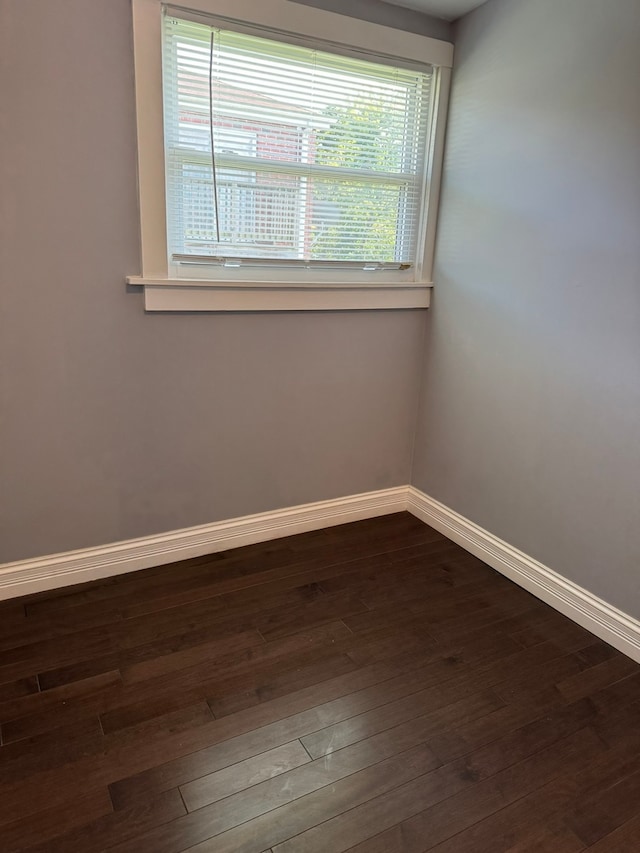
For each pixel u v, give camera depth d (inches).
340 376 105.0
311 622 83.7
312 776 59.1
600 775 60.6
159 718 65.5
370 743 63.4
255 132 87.0
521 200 87.4
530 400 89.8
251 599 88.5
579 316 80.4
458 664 76.4
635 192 71.4
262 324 94.6
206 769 59.4
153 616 83.5
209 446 96.1
